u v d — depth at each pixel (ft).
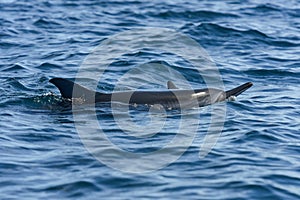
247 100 212.84
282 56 272.31
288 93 223.92
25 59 265.75
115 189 144.87
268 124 187.93
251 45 287.48
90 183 147.33
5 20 324.60
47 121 191.11
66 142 173.17
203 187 145.69
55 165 157.48
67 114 198.29
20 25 316.81
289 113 200.23
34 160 160.56
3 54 275.18
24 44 288.51
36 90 224.74
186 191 143.74
